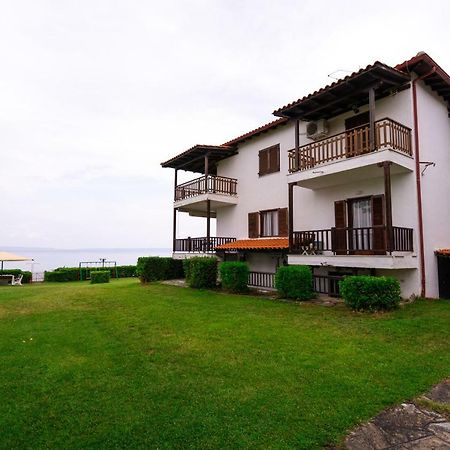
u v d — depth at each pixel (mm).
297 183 12539
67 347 6402
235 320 8188
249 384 4480
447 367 4992
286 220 14781
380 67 9531
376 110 11633
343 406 3828
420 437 3262
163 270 18969
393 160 9688
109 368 5223
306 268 10984
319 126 12875
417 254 10391
